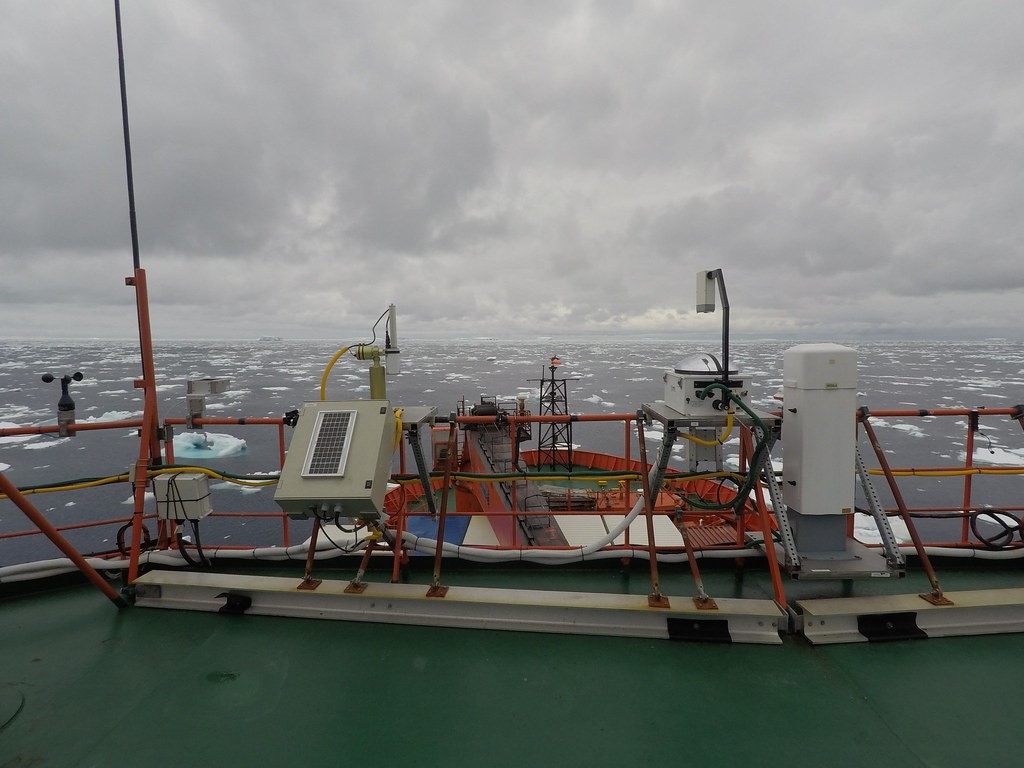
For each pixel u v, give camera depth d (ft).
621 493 45.42
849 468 8.84
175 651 8.14
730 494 32.71
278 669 7.68
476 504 47.24
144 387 10.25
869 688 7.11
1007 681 7.23
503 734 6.38
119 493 99.60
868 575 8.47
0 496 8.44
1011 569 10.56
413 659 7.89
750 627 8.30
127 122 9.78
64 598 9.88
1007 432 151.23
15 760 6.04
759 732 6.37
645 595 9.20
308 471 8.36
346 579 10.68
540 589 10.05
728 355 8.96
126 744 6.27
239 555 10.76
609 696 7.05
